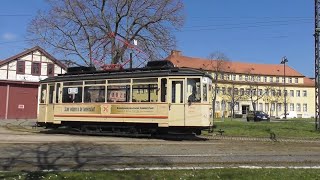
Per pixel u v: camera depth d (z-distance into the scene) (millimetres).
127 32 34250
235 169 11031
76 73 23406
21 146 16312
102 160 13000
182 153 14883
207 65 99438
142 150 15648
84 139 20000
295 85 116625
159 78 20250
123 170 10688
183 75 19969
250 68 112688
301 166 12148
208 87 20141
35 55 43531
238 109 107875
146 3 34031
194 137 21781
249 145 18109
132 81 20984
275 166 12102
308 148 17266
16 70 42531
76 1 33312
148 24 34281
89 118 22219
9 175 9633
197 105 19719
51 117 23906
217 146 17422
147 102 20484
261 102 111000
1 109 41312
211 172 10430
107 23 33844
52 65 44344
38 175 9664
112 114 21438
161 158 13539
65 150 15398
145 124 20656
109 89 21672
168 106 19984
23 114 42562
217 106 102875
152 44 34281
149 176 9766
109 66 25359
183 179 9414
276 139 21688
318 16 26859
